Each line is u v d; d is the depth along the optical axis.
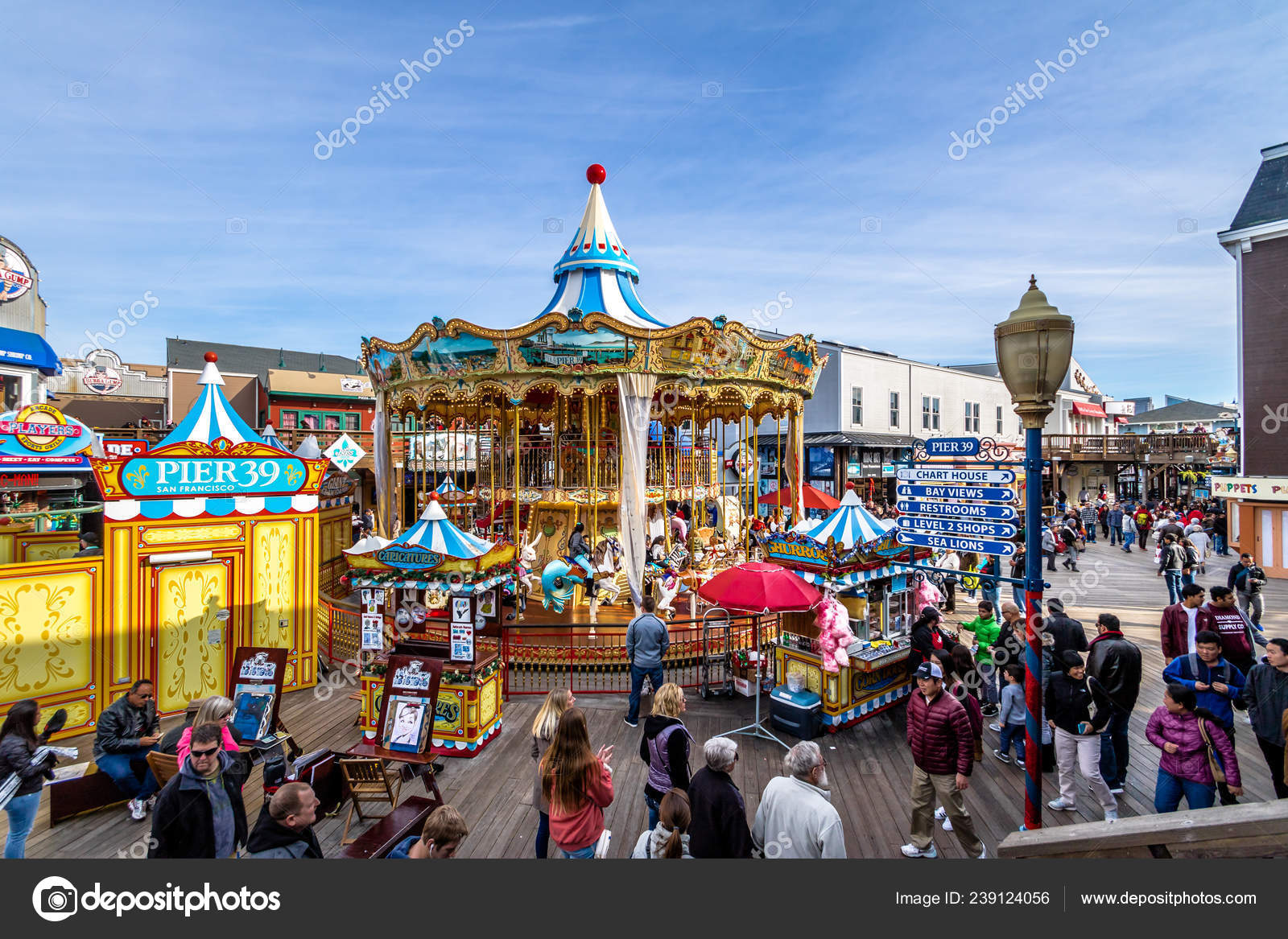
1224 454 30.73
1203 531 16.95
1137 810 5.61
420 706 6.40
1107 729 5.78
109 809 5.74
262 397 28.44
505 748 7.11
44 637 7.16
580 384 10.73
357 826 5.52
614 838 5.27
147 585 7.77
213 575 8.22
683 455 16.12
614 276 13.62
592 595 10.45
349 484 14.99
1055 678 5.64
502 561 7.61
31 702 4.71
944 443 5.10
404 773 5.97
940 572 8.14
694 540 12.98
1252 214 17.95
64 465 11.74
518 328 10.61
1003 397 36.72
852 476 27.70
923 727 4.75
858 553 7.58
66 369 24.95
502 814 5.70
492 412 13.88
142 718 5.86
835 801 5.89
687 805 3.73
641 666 7.59
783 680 7.83
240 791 4.34
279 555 8.72
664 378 10.87
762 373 11.88
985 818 5.54
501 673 7.75
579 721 4.12
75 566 7.34
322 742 7.19
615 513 12.84
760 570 6.88
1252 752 6.79
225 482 8.30
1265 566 17.48
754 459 13.68
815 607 7.21
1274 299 17.81
